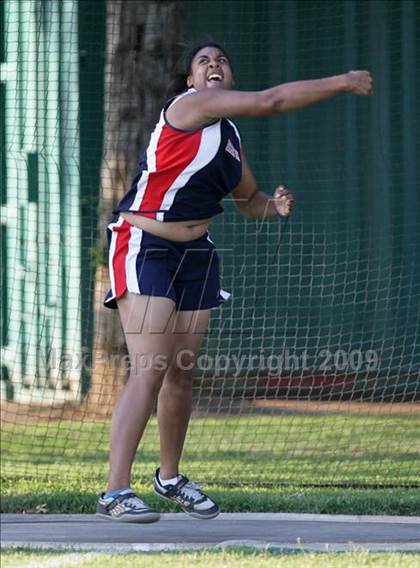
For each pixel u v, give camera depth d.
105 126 36.97
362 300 41.00
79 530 22.36
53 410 37.00
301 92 17.28
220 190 19.03
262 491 25.84
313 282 41.06
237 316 40.25
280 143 42.00
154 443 32.06
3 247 39.31
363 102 41.59
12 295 39.06
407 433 33.03
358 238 41.47
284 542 21.09
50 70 38.66
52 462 30.16
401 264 41.28
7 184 39.19
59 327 38.62
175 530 22.27
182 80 20.17
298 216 41.44
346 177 41.72
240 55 41.47
